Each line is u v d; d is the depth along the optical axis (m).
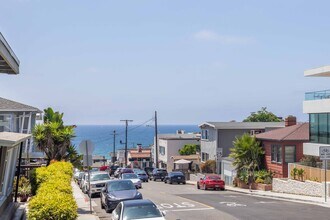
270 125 63.25
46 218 14.00
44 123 34.66
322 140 39.50
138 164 98.81
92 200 31.56
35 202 14.12
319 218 22.62
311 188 34.28
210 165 61.12
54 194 14.78
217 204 28.91
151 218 17.16
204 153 67.00
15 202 21.20
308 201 30.47
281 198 33.81
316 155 39.31
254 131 62.16
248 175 44.47
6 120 31.11
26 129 37.66
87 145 23.17
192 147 80.19
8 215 17.05
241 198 33.28
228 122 65.44
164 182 58.03
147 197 33.69
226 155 62.00
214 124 62.94
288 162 43.53
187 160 73.50
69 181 20.00
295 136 43.91
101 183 33.59
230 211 25.41
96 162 119.88
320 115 39.91
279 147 44.12
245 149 45.88
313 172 35.38
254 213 24.53
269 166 45.59
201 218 22.88
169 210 26.02
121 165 100.69
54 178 19.56
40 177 20.53
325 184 29.72
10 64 12.90
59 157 33.31
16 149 20.45
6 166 18.44
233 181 48.03
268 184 41.94
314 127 40.97
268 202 30.28
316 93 40.56
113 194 25.22
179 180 54.84
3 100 38.19
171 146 82.69
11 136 17.41
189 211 25.55
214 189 43.34
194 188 46.56
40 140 32.91
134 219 17.09
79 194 34.25
